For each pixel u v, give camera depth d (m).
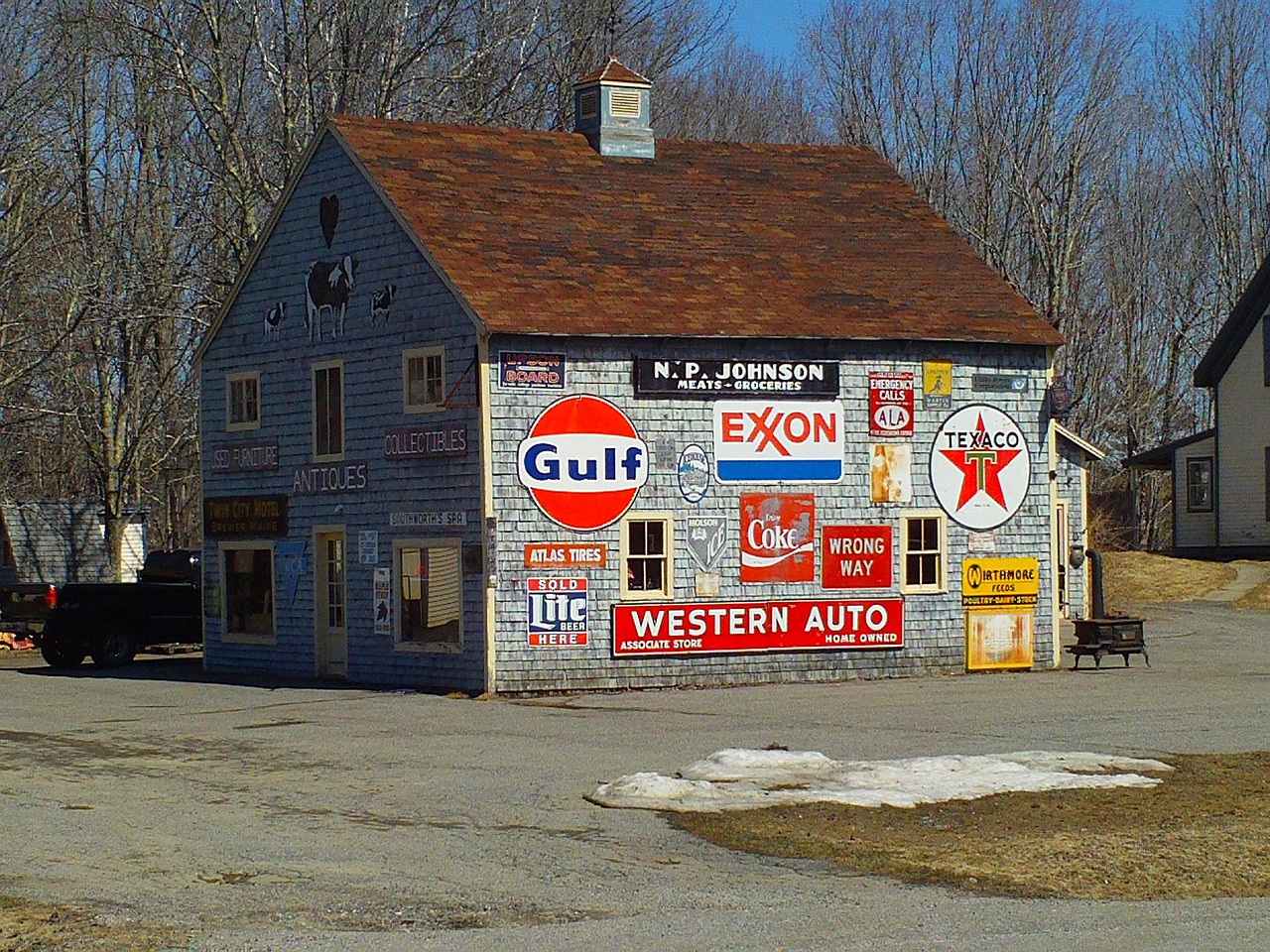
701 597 26.23
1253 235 66.12
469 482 25.66
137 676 29.95
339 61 40.94
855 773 15.97
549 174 29.47
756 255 28.77
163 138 47.56
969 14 56.31
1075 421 61.47
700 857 12.54
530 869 12.16
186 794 15.67
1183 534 53.97
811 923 10.48
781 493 26.78
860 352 27.39
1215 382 52.88
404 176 27.97
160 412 49.94
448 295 25.98
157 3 41.16
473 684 25.48
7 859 12.61
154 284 44.97
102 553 50.97
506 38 41.72
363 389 27.73
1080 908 10.88
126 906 11.03
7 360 47.94
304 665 29.08
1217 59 66.69
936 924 10.45
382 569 27.30
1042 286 56.06
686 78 55.09
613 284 26.89
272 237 29.80
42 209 47.16
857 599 27.17
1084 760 16.83
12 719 22.44
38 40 45.50
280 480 29.52
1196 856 12.38
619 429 25.91
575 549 25.61
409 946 9.96
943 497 27.84
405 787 15.93
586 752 18.42
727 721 21.28
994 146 55.44
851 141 58.22
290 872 12.09
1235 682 25.89
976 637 27.97
